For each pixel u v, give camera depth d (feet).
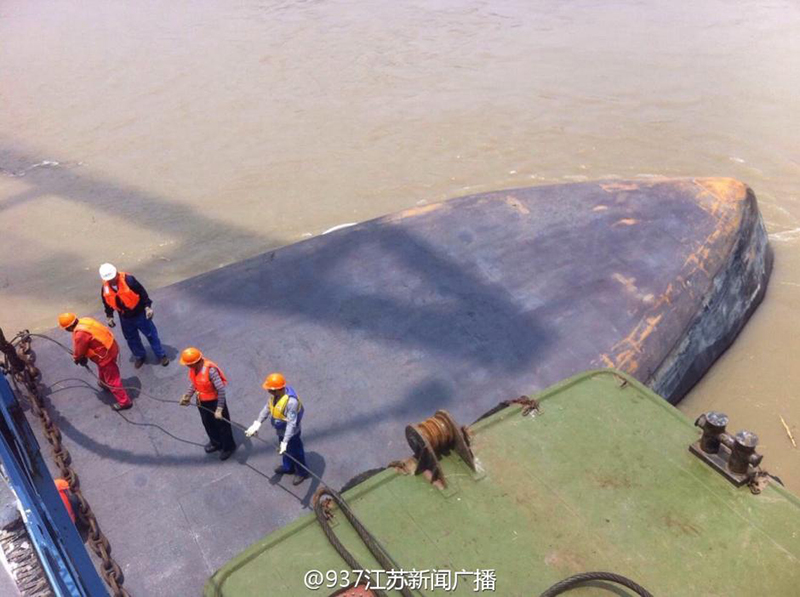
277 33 79.56
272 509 26.37
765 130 56.65
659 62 67.67
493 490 16.05
